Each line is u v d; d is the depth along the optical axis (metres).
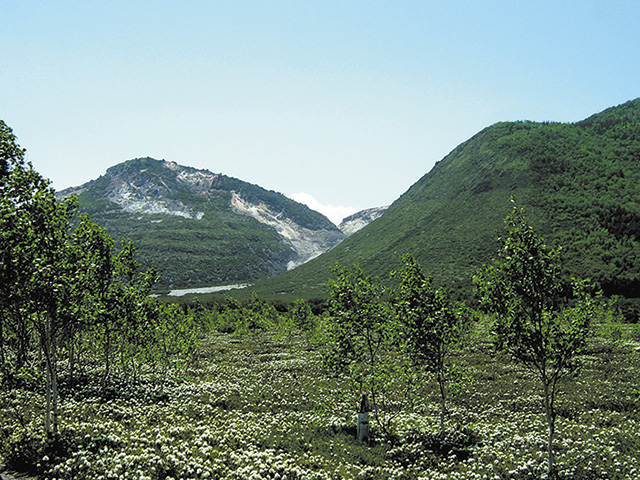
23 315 13.58
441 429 15.91
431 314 16.14
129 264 22.47
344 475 11.98
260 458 12.91
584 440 14.62
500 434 15.84
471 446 14.85
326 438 15.97
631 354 35.69
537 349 12.45
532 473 12.02
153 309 24.12
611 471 11.96
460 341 16.92
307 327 52.94
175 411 18.52
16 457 12.18
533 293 12.59
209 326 64.00
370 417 19.06
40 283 13.28
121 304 21.28
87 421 15.79
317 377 28.64
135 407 18.70
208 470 11.53
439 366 16.12
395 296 17.19
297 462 13.03
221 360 36.56
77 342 23.50
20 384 19.36
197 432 15.14
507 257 12.87
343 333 17.20
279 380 27.61
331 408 20.36
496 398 22.42
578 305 12.35
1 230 12.59
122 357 23.89
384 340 17.20
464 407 20.98
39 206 13.59
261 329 61.12
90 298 18.86
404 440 15.55
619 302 77.00
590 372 28.52
